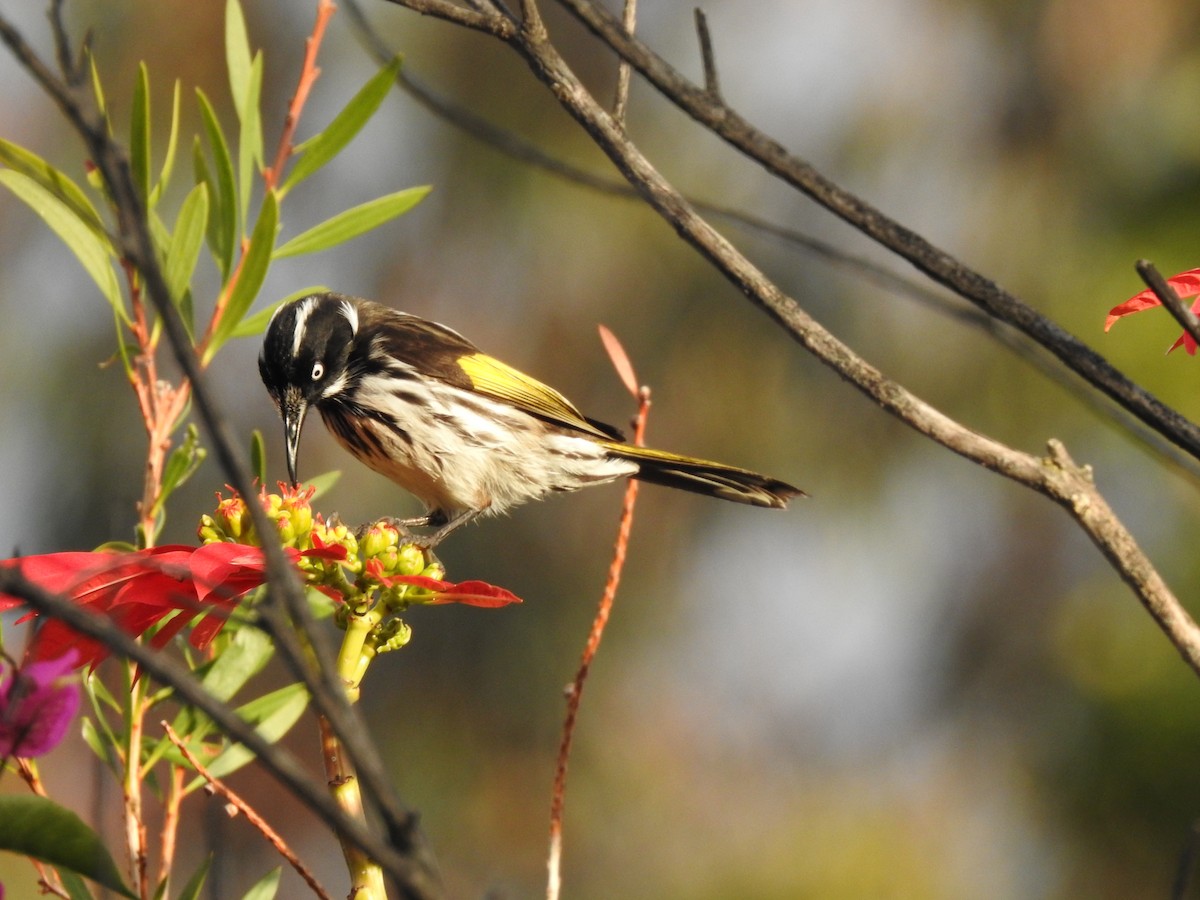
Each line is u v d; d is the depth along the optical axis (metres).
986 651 15.39
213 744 4.05
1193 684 13.45
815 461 14.97
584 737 14.37
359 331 7.66
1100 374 3.26
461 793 14.10
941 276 3.38
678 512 15.16
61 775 10.89
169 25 13.88
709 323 14.89
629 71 3.62
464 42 14.87
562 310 14.86
